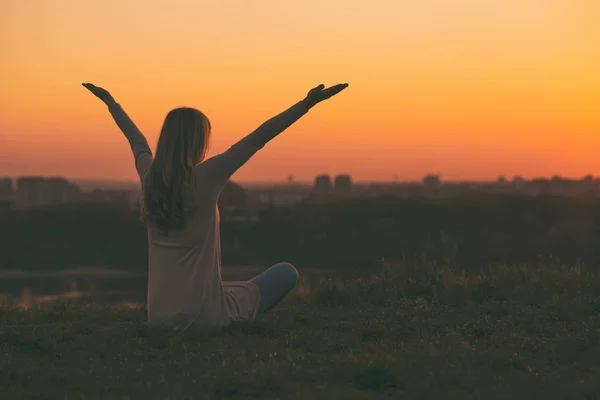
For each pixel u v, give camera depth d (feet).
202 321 14.07
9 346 13.29
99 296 22.08
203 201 13.80
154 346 13.32
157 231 14.14
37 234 300.81
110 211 302.86
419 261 23.75
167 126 13.67
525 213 254.06
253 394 10.43
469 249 237.86
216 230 14.29
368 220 286.05
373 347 13.47
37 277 249.34
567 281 21.95
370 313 17.89
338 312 18.24
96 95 16.05
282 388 10.60
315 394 10.12
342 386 10.78
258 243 291.38
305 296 20.86
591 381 10.80
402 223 280.72
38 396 10.18
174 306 14.08
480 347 13.47
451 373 11.32
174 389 10.41
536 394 10.25
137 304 20.24
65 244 288.10
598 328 15.48
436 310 18.20
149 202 13.70
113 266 268.41
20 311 18.99
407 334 15.35
